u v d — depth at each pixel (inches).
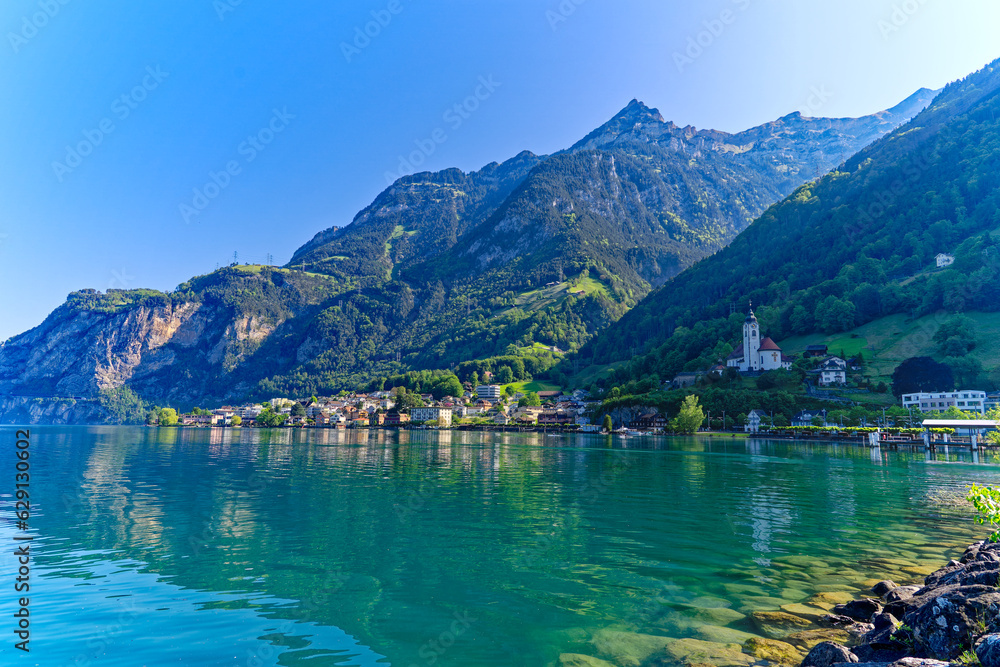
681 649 575.2
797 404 5984.3
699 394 6756.9
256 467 2728.8
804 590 778.8
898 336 7121.1
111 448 4389.8
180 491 1840.6
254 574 869.8
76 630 642.2
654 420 6894.7
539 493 1785.2
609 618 675.4
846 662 480.4
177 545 1063.6
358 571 886.4
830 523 1266.0
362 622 669.3
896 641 518.6
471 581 829.2
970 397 5137.8
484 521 1304.1
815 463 2886.3
